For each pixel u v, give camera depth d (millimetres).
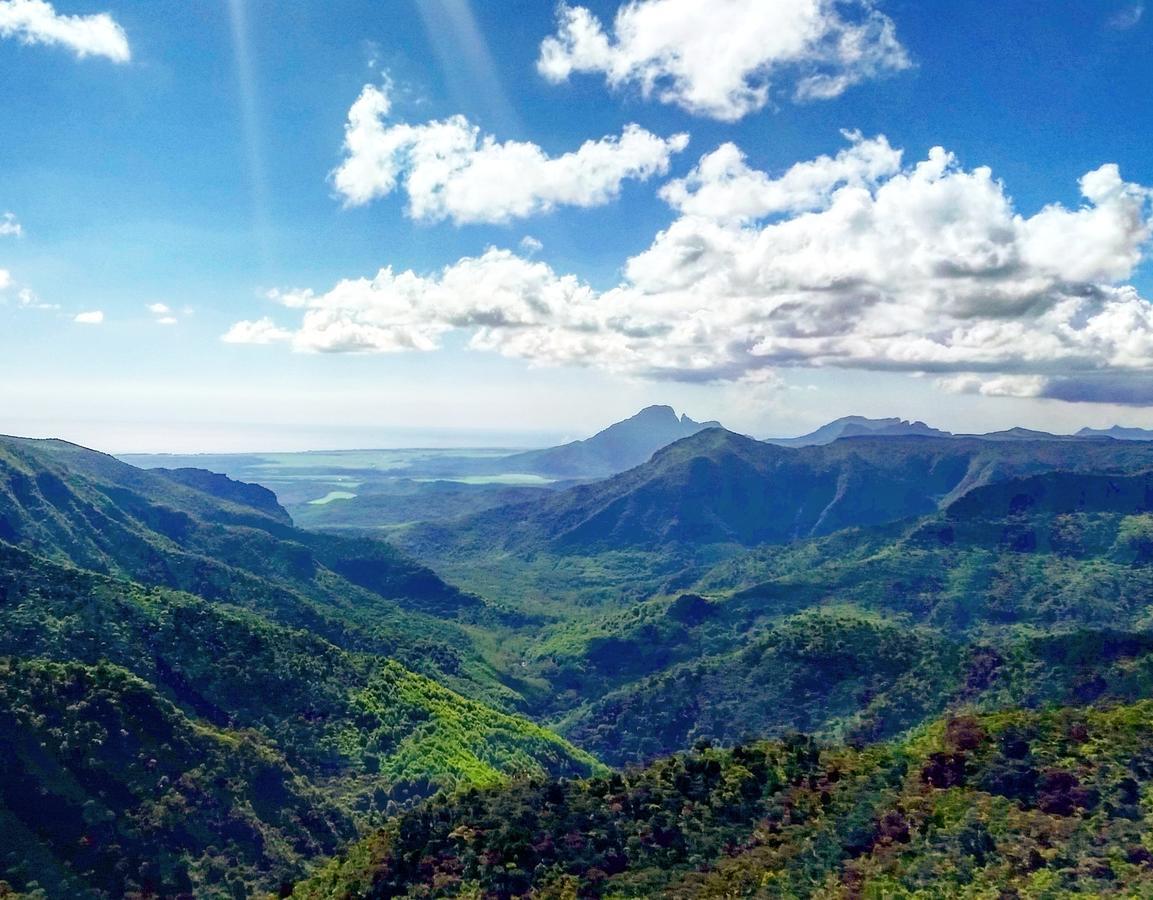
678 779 111125
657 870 94062
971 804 94500
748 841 98688
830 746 123625
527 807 107375
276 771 155625
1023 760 100500
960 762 103500
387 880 98000
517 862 95750
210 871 126125
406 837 104938
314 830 146625
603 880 92750
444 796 116438
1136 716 104000
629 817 104188
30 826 117562
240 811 139750
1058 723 106875
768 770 113000
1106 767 94938
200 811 135375
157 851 124625
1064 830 86000
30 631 169500
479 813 107438
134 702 146375
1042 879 78625
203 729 156000
